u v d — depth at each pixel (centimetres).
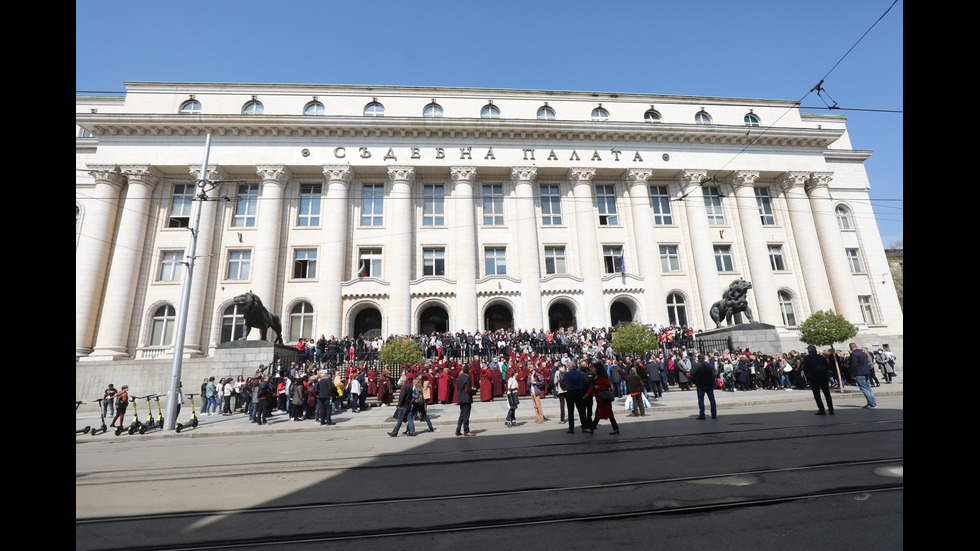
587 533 454
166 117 2978
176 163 2994
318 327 2894
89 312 2758
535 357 2252
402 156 3180
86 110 3309
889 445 755
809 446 777
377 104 3366
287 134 3122
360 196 3212
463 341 2505
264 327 2198
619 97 3588
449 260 3158
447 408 1730
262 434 1397
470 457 836
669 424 1123
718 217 3516
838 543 405
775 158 3531
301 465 830
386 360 2069
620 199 3434
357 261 3095
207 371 2325
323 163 3106
